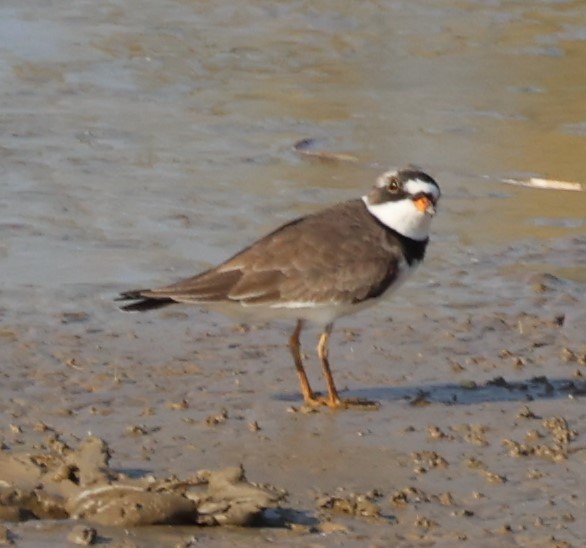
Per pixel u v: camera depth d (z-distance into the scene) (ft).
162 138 69.10
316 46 86.94
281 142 68.95
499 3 96.63
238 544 31.99
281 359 45.11
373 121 72.74
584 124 72.74
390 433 39.40
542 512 34.30
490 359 45.47
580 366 44.93
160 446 37.99
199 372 43.78
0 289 50.11
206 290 41.16
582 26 91.61
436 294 51.03
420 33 89.66
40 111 73.00
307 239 41.68
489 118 73.56
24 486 34.14
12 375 42.91
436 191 42.37
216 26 90.84
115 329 47.09
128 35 88.07
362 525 33.27
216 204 59.62
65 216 57.67
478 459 37.55
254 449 38.06
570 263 54.19
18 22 89.81
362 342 46.68
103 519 32.91
